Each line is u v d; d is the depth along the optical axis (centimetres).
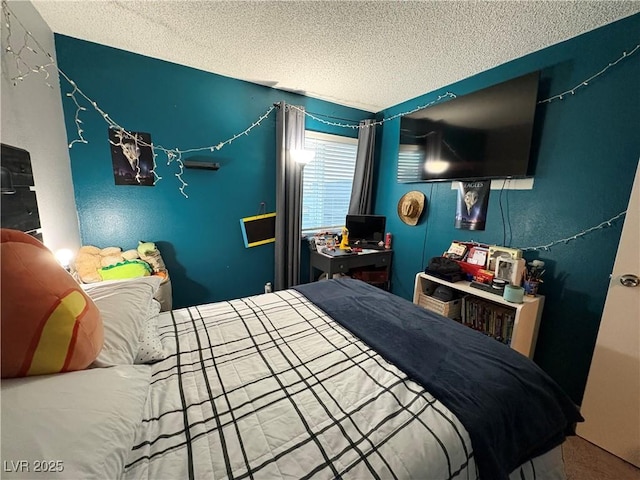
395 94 267
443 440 75
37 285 66
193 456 67
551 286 183
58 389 60
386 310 157
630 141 148
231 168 249
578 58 165
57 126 169
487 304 203
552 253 181
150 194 218
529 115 177
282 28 164
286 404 86
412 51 188
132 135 204
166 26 164
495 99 193
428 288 230
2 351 60
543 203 185
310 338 128
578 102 166
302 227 306
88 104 188
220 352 114
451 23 156
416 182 271
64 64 177
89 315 76
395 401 88
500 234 209
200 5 145
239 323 140
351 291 188
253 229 266
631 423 137
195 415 80
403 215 289
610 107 154
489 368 104
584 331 169
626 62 148
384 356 113
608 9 141
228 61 207
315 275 313
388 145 309
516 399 93
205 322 140
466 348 118
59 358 66
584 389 169
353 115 308
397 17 152
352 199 320
